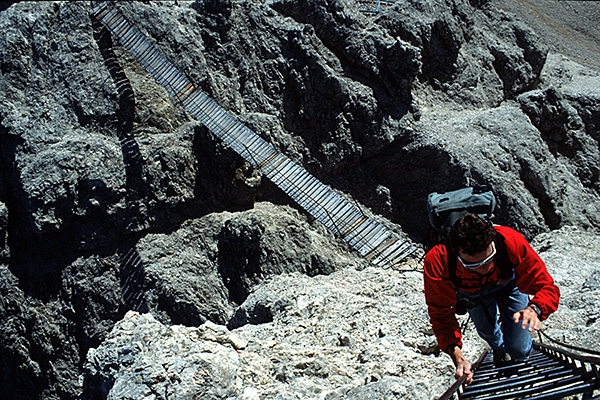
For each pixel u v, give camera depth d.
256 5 28.11
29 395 25.14
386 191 27.16
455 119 27.55
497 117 27.52
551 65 32.41
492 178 25.34
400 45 26.02
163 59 24.27
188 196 25.86
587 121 28.98
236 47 27.77
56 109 25.77
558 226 26.30
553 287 4.47
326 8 27.19
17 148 25.08
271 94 27.53
